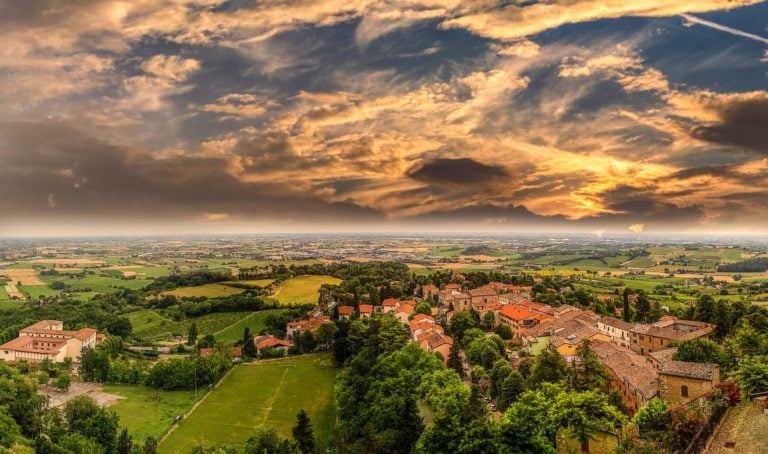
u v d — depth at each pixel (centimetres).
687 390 7569
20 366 18012
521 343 16412
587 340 10531
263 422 12719
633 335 14712
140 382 16338
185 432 12188
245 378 16662
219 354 17388
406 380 10588
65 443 9919
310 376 16462
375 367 12444
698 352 10406
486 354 13475
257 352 19662
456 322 17775
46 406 12394
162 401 14588
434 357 11625
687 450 4628
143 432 12169
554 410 6606
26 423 11175
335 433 9806
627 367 10350
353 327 17088
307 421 9538
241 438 11738
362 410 10406
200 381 16000
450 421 6906
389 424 8862
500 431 6500
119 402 14500
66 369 18338
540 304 19788
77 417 11269
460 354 15138
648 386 8981
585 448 6297
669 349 12575
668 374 7769
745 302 18300
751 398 5947
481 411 7075
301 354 19538
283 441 9581
